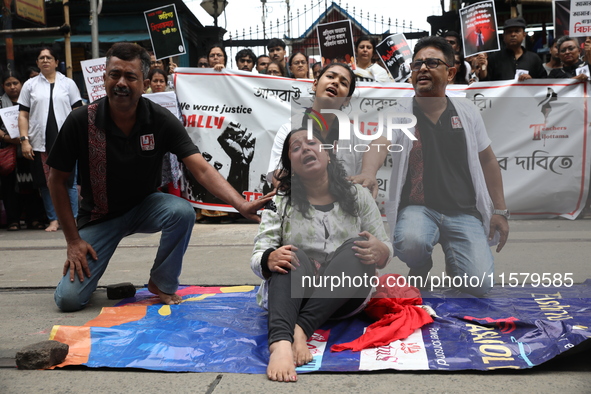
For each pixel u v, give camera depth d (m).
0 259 4.64
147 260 4.46
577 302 2.79
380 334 2.28
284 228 2.47
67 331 2.43
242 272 3.90
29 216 6.79
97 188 3.02
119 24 13.27
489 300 2.83
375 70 6.20
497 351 2.14
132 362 2.14
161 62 7.04
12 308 3.09
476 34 5.91
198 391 1.88
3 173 6.47
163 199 3.07
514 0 7.57
